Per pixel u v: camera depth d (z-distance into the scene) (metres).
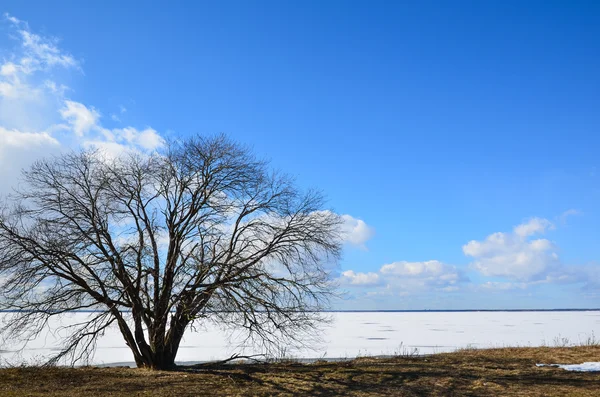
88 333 20.27
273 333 20.12
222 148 22.25
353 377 19.72
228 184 21.92
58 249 19.47
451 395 16.86
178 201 21.48
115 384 18.09
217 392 17.09
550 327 72.94
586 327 72.62
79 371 20.72
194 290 20.19
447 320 107.69
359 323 93.00
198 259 20.16
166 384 18.16
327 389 17.78
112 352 38.41
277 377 19.67
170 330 21.58
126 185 21.30
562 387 17.52
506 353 26.73
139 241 21.08
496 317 127.75
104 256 20.31
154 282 21.16
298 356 33.62
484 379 19.02
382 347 41.53
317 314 21.69
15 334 19.39
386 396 16.83
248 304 19.22
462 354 26.86
